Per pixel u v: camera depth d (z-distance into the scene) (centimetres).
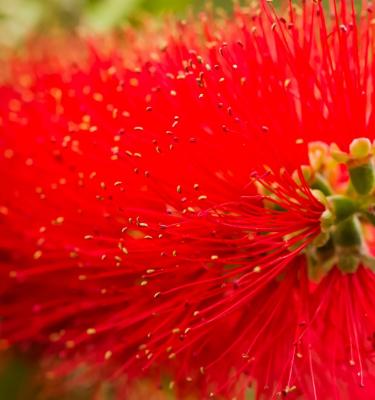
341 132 11
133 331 13
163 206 12
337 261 12
